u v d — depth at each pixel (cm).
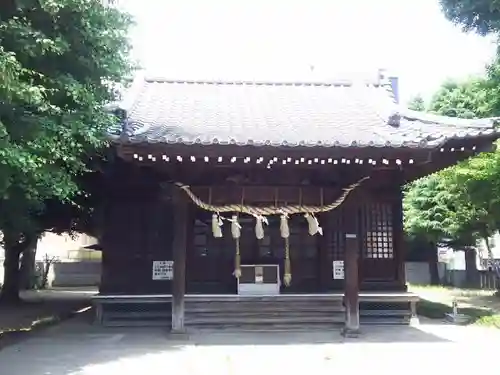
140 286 1421
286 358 992
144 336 1238
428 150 1110
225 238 1447
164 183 1216
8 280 2069
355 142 1085
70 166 991
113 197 1437
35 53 835
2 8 836
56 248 3809
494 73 1606
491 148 1167
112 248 1428
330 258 1458
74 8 868
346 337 1211
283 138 1150
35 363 945
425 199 2616
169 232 1440
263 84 1864
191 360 974
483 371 888
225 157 1099
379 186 1477
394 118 1331
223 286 1423
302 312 1346
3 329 1399
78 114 937
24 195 951
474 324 1431
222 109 1522
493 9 1293
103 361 964
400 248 1467
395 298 1403
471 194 1777
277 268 1409
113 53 1014
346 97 1739
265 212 1188
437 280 3042
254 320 1313
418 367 918
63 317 1639
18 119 822
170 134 1127
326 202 1207
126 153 1080
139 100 1581
